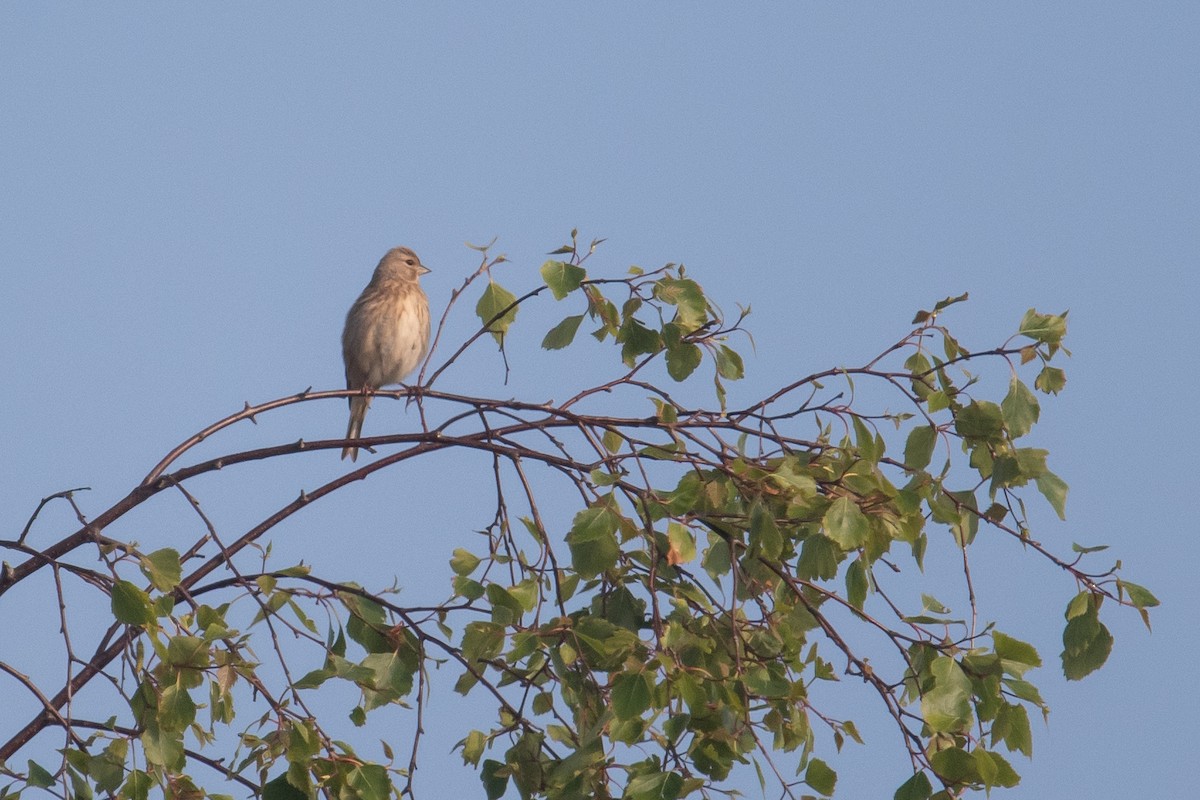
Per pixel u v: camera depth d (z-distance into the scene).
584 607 10.20
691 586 10.00
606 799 8.63
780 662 9.72
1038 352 9.71
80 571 8.94
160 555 8.62
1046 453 9.46
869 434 9.68
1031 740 8.55
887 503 9.21
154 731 8.34
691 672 8.45
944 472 9.66
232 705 8.54
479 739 9.17
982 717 8.52
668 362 10.41
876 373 9.95
